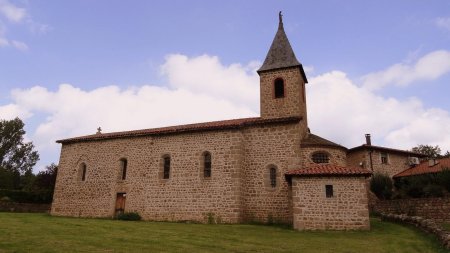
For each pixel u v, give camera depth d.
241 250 11.54
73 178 26.27
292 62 25.05
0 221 16.42
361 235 15.66
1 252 9.33
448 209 19.39
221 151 21.83
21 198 31.64
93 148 26.30
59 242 11.30
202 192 21.59
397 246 12.98
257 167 21.66
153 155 23.91
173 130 23.33
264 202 20.95
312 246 12.83
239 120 24.86
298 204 17.94
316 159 21.97
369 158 29.41
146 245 11.64
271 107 24.66
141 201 23.22
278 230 17.33
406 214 21.05
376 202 24.27
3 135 53.28
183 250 11.05
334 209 17.48
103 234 13.78
